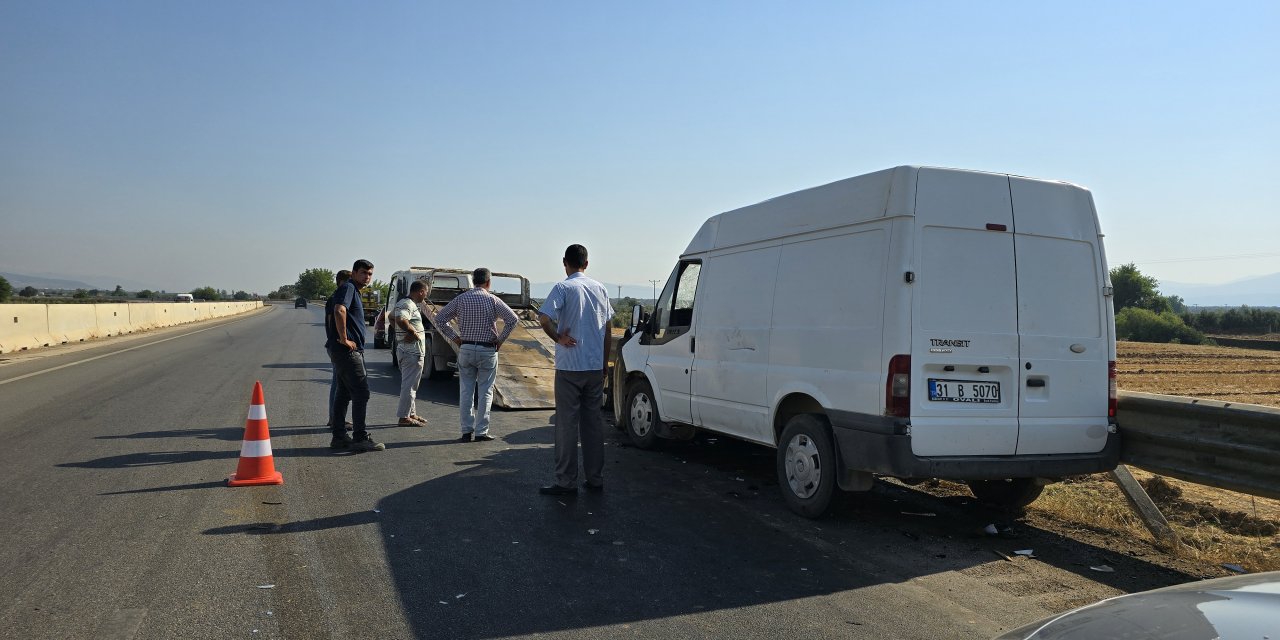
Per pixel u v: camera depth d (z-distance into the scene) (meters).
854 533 5.46
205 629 3.53
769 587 4.32
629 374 8.70
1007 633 2.23
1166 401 5.28
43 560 4.38
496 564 4.55
